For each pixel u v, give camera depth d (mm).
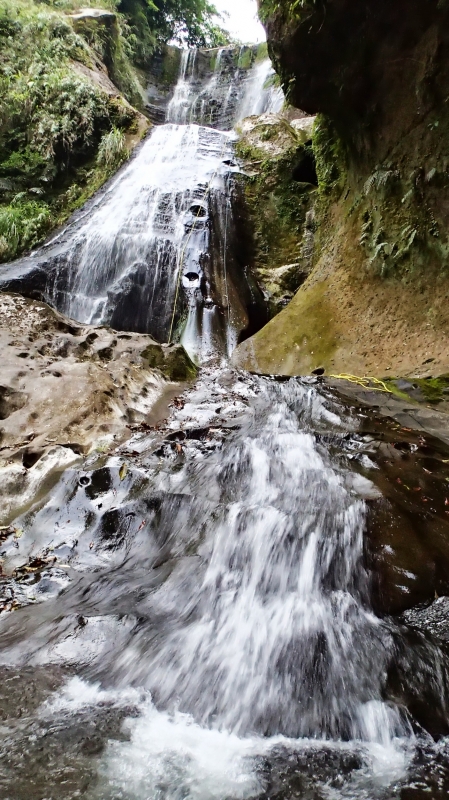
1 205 12539
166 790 1661
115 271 10742
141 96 19297
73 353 5762
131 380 5609
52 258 10453
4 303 6191
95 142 13930
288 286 11266
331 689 2119
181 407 5543
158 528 3281
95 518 3354
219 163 13172
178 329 9961
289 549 2914
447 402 5211
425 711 1989
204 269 10531
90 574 2908
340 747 1903
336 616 2480
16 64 14125
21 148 13516
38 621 2486
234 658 2299
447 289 6387
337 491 3400
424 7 6137
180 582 2752
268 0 7805
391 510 3082
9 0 14805
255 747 1902
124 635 2377
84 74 14953
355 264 8328
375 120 7887
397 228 7359
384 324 7191
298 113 15195
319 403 5422
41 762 1714
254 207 12406
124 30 18969
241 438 4434
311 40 7516
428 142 6684
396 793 1666
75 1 17203
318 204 11367
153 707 2053
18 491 3682
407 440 4277
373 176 7797
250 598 2697
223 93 20469
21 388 4766
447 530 2982
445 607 2471
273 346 8719
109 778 1683
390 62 7035
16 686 2070
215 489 3607
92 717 1958
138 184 12578
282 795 1670
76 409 4613
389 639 2271
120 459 3984
